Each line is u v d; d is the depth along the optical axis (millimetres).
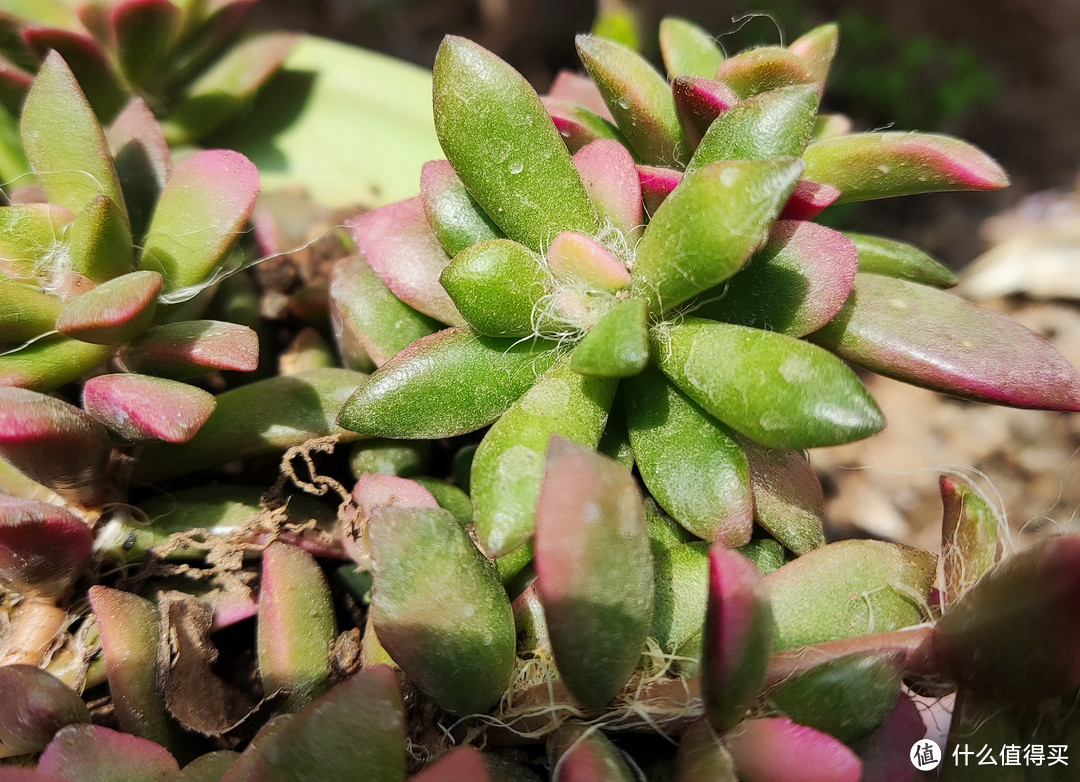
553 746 70
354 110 132
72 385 94
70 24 117
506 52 299
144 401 74
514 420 78
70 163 88
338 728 63
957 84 322
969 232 279
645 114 91
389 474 86
